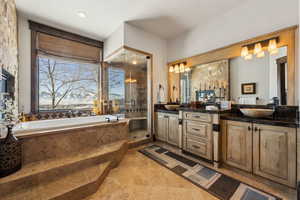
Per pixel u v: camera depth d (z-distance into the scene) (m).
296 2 1.72
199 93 2.85
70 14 2.50
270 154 1.52
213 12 2.44
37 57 2.76
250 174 1.71
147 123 3.32
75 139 1.94
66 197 1.30
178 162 2.17
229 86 2.38
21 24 2.56
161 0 2.15
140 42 3.00
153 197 1.41
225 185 1.58
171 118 2.87
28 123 2.25
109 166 1.90
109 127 2.35
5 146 1.32
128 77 3.59
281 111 1.80
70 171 1.60
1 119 1.44
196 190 1.50
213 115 2.02
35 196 1.24
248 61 2.16
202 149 2.17
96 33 3.22
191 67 2.99
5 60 1.77
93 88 3.59
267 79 1.97
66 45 3.09
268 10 1.94
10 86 2.04
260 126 1.59
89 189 1.44
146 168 1.99
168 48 3.55
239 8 2.24
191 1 2.16
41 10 2.38
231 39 2.34
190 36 3.02
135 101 3.51
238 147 1.79
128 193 1.47
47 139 1.69
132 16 2.56
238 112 2.17
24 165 1.52
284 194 1.41
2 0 1.63
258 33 2.04
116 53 3.03
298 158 1.34
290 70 1.75
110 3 2.21
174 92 3.39
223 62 2.45
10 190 1.25
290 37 1.76
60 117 2.98
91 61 3.50
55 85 3.05
